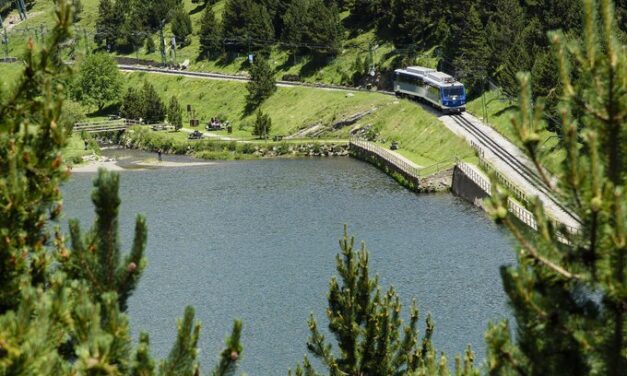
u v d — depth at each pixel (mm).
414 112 165125
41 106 21266
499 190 18406
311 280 83188
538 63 115875
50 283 21031
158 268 88812
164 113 199875
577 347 17781
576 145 17219
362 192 129125
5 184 20328
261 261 90500
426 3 195625
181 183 141125
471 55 167875
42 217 21422
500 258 87938
